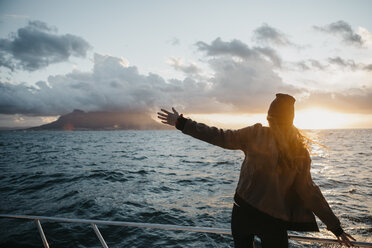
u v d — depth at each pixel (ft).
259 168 4.12
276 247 4.01
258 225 4.08
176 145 168.66
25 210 26.09
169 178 43.98
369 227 20.15
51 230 20.06
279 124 4.08
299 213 4.06
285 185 3.96
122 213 24.63
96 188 36.14
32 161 72.64
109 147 144.66
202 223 21.85
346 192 31.45
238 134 4.40
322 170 50.11
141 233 19.39
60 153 102.32
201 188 35.45
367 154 82.69
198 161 71.92
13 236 19.10
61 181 41.42
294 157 3.86
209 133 4.40
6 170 54.85
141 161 73.10
